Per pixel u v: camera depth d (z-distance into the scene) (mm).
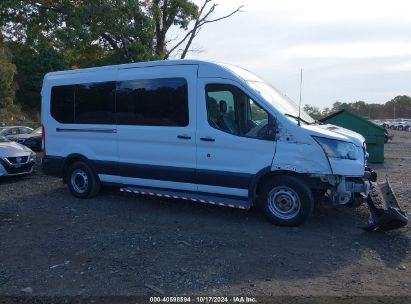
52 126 8734
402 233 6191
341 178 6211
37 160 15328
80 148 8359
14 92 49094
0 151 10648
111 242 5824
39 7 16469
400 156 18047
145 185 7625
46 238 6051
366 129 14719
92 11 15516
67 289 4391
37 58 53312
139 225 6625
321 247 5605
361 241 5848
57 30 15938
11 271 4863
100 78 8031
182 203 8000
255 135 6477
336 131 6590
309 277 4676
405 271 4863
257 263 5051
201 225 6590
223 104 6703
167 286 4434
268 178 6566
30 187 9891
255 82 6930
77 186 8562
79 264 5047
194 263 5047
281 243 5746
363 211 7320
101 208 7730
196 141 6895
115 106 7828
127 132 7645
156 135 7293
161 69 7309
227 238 5953
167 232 6246
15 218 7152
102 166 8070
